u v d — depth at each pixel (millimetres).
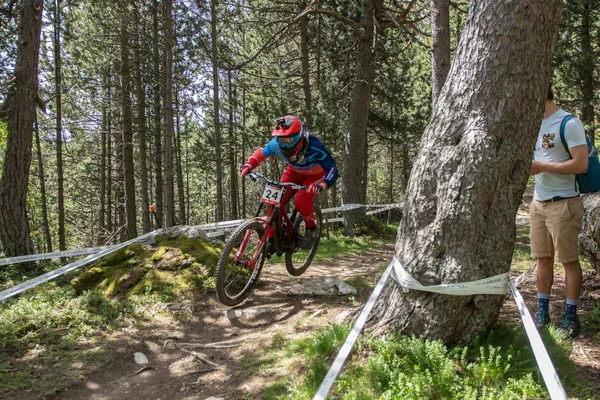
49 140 16578
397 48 15156
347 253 8852
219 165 13031
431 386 2492
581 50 14305
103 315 4250
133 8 11656
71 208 28250
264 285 5375
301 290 4844
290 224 4918
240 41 16391
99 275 5145
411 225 3016
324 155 4449
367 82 11586
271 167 21109
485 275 2783
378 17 11727
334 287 4746
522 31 2643
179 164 20906
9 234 7074
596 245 4211
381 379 2592
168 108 10297
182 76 15055
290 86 14367
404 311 2953
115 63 14805
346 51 13375
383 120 16531
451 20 18344
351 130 12172
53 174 25359
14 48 11250
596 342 3043
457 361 2719
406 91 16094
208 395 2961
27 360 3402
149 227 14992
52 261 7555
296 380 2855
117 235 18016
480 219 2766
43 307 4305
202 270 5152
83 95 16484
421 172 2994
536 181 3377
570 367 2693
